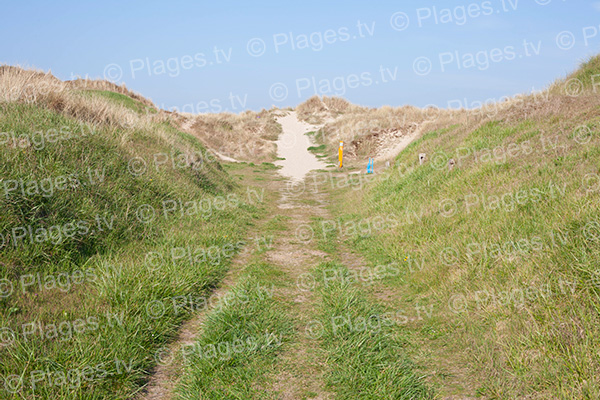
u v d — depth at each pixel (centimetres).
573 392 305
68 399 312
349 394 348
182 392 353
